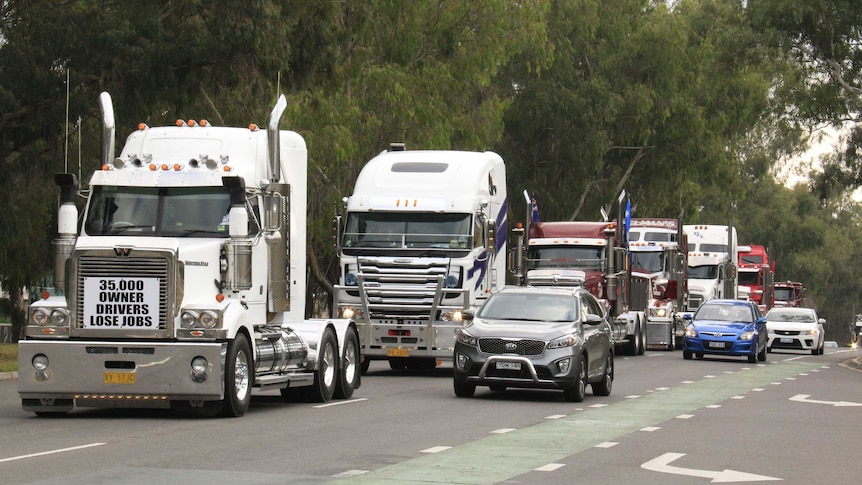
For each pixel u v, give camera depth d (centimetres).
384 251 8544
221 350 5153
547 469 3800
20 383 5166
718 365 10950
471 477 3581
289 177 6159
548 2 16438
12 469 3647
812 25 12381
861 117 13300
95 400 5166
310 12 10506
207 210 5409
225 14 9662
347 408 5931
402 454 4100
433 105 14375
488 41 15000
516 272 11238
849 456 4350
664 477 3684
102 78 9781
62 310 5184
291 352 5884
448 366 10100
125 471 3612
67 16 9469
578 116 19562
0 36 9631
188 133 5769
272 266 5750
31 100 9662
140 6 9762
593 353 6706
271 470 3662
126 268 5166
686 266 15625
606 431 5006
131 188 5447
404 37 14350
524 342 6400
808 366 11281
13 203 10712
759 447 4556
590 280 11319
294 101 12488
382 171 8788
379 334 8506
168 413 5544
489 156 9175
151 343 5134
